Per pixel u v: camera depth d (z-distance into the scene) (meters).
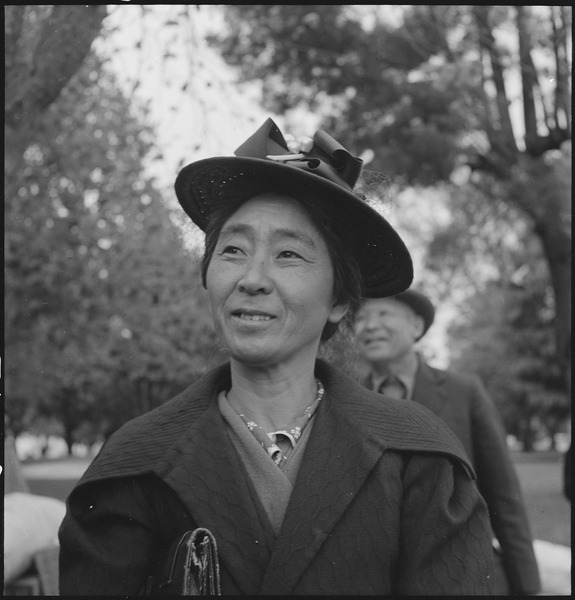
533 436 40.50
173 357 9.62
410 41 11.16
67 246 8.93
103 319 10.59
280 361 1.82
